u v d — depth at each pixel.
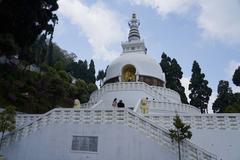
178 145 17.08
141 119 18.89
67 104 45.84
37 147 19.97
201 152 17.06
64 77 53.94
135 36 52.62
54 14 39.66
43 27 36.81
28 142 20.28
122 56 43.91
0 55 32.00
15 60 38.50
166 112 27.80
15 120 22.03
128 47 48.38
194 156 17.14
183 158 17.28
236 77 51.19
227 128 19.27
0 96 31.16
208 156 16.86
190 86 60.25
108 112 19.66
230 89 54.78
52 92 37.69
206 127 19.69
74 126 19.88
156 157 17.64
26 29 33.94
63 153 19.34
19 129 20.89
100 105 30.80
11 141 20.73
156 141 18.05
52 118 20.55
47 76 39.28
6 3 31.59
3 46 30.42
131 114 19.27
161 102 28.28
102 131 19.19
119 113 19.41
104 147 18.75
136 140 18.33
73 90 49.50
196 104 57.19
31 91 35.75
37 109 33.91
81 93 52.09
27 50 37.19
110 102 32.34
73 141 19.52
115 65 42.38
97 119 19.67
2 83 32.47
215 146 18.98
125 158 18.09
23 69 39.53
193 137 19.61
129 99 31.83
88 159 18.75
